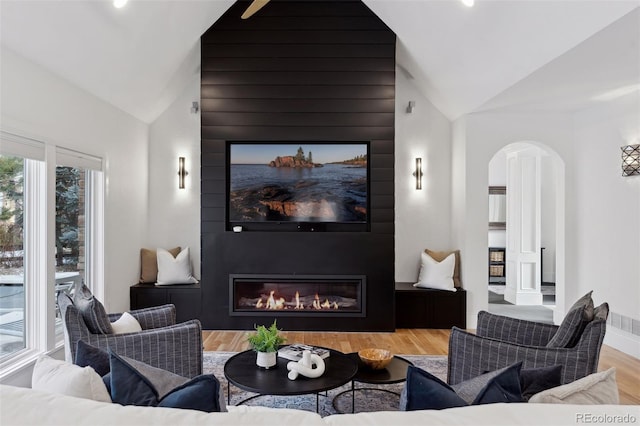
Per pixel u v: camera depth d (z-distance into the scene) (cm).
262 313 486
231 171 493
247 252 485
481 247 508
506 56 356
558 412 108
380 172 486
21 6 274
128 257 493
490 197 853
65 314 241
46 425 101
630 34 271
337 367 265
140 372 150
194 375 260
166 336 253
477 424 103
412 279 560
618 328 425
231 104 486
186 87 558
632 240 405
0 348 302
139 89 466
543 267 835
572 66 332
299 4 489
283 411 110
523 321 265
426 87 530
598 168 457
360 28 488
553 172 826
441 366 373
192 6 422
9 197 310
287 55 487
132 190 504
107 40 360
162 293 496
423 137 561
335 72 487
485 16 333
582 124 486
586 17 264
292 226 495
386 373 267
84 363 181
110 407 108
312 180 495
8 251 310
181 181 555
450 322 501
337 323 485
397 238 561
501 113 501
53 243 343
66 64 346
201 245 486
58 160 356
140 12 365
